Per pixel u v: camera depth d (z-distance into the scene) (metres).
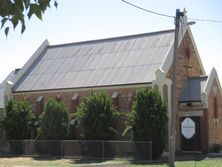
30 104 50.19
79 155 39.59
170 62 43.25
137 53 47.34
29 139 46.22
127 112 43.00
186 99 44.41
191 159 36.41
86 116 39.28
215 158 37.53
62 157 40.34
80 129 41.38
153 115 36.28
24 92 50.72
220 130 46.53
